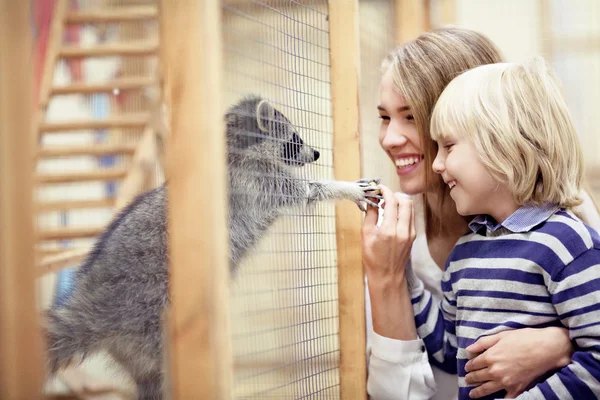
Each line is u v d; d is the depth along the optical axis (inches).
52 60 145.9
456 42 77.1
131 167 148.2
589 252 59.5
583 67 209.8
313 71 77.3
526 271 61.1
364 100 130.3
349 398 73.4
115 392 112.9
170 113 44.5
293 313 72.6
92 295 82.1
